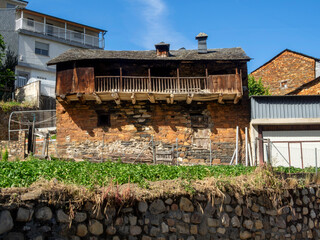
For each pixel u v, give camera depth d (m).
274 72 30.19
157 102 19.09
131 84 19.47
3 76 27.25
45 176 9.37
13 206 6.52
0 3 33.94
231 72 19.70
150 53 20.38
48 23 32.91
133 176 10.16
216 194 9.66
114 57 18.16
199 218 9.22
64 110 19.20
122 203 8.09
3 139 22.23
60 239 7.04
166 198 8.88
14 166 10.36
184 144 18.80
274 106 18.67
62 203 7.28
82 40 34.31
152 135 18.83
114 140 18.86
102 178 9.70
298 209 11.56
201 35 20.52
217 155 18.75
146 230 8.35
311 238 11.66
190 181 9.92
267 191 10.77
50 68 31.58
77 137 18.94
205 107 19.14
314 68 28.20
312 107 18.64
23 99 26.33
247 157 18.31
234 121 19.05
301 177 12.74
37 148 18.11
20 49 30.09
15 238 6.41
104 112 19.16
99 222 7.70
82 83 18.14
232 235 9.66
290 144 18.61
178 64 18.73
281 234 10.71
